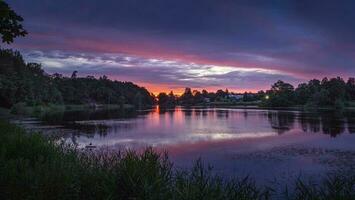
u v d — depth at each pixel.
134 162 7.37
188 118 58.28
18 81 83.75
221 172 14.20
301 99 136.38
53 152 9.77
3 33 11.36
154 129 35.50
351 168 15.30
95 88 169.88
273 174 13.97
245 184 8.52
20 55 112.62
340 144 23.98
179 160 17.06
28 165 7.41
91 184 6.71
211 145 23.20
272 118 56.84
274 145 23.36
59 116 58.78
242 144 23.89
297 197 7.80
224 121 49.88
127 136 28.34
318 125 40.72
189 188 6.39
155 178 6.79
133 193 6.45
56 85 136.00
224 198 6.49
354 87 139.38
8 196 5.83
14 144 9.82
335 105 109.38
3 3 10.79
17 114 62.12
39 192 5.90
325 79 148.62
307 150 21.02
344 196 6.27
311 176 13.49
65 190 6.14
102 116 61.62
